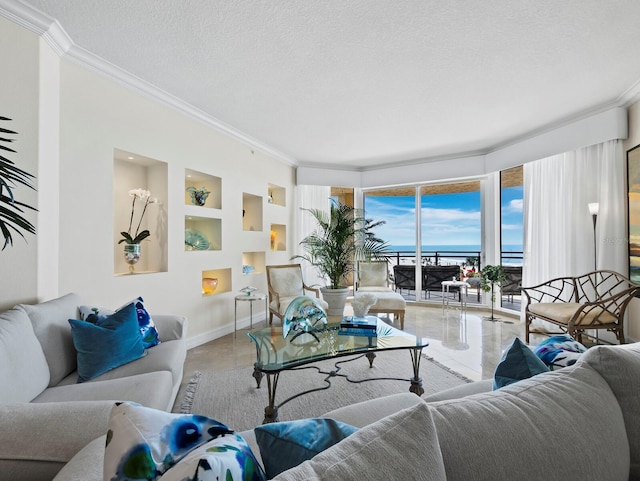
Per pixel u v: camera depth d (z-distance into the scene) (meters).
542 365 1.15
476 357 3.24
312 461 0.55
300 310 2.74
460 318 4.96
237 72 2.87
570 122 3.91
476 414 0.76
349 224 5.10
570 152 3.96
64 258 2.46
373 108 3.62
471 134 4.46
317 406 2.27
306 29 2.29
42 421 1.01
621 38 2.40
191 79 2.99
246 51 2.56
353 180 6.19
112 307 2.81
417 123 4.06
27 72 2.06
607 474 0.76
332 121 4.00
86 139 2.62
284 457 0.69
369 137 4.58
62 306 1.90
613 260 3.49
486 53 2.58
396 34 2.34
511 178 5.23
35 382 1.46
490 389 1.52
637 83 3.05
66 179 2.48
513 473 0.68
